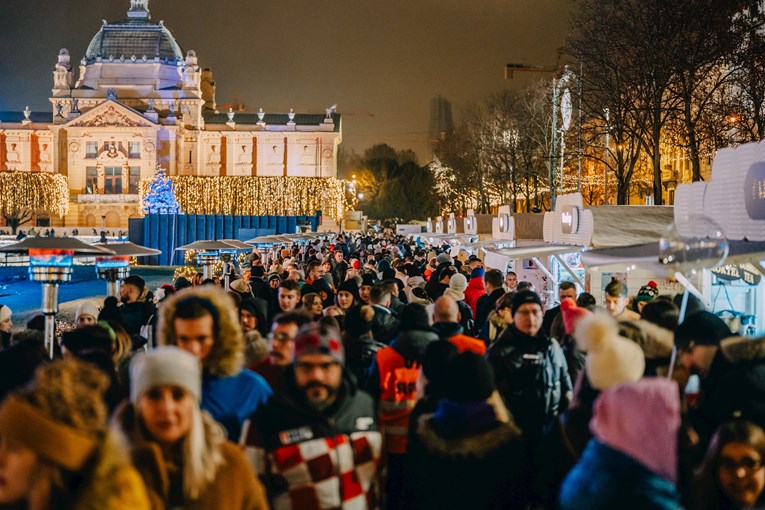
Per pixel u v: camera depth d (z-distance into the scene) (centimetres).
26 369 565
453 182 9288
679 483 464
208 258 2480
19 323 2462
